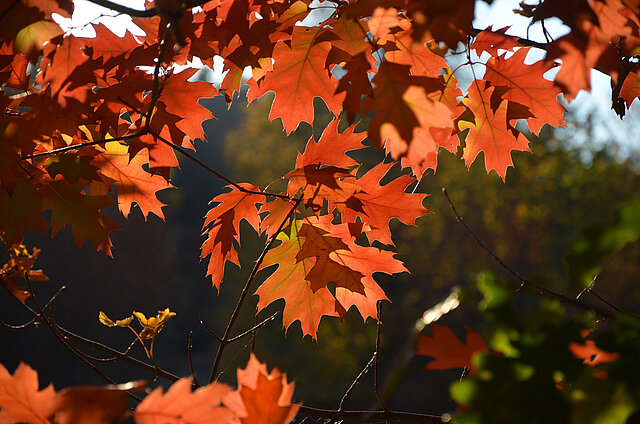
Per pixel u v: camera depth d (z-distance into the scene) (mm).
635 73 1968
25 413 1424
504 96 2080
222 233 2088
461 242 11570
